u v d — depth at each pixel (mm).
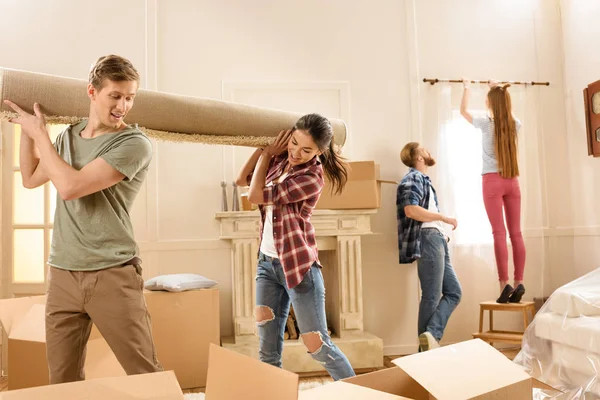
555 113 4309
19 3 3684
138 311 1541
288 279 1931
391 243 3967
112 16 3775
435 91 4125
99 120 1562
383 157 4027
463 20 4219
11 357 2143
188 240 3744
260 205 2109
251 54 3953
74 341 1557
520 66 4266
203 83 3881
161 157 3770
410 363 1119
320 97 4012
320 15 4055
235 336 3469
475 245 4047
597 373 2270
